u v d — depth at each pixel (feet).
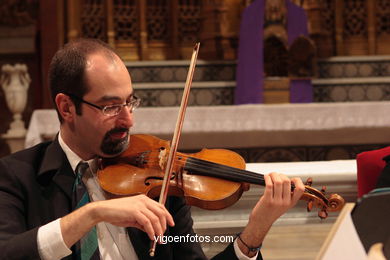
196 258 10.73
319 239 27.96
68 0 39.75
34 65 42.11
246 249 9.96
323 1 39.96
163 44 41.50
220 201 10.85
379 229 7.06
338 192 13.23
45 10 39.86
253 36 36.22
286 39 36.42
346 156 32.99
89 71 9.86
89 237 9.84
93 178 10.85
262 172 13.16
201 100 37.35
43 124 30.37
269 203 9.61
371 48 41.34
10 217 9.48
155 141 12.22
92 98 9.87
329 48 39.01
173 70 38.24
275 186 9.59
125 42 41.01
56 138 10.60
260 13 36.32
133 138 12.34
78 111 10.01
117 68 10.02
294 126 31.50
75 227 8.55
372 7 41.24
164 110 31.01
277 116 31.53
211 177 11.26
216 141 32.27
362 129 32.35
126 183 10.91
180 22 41.29
